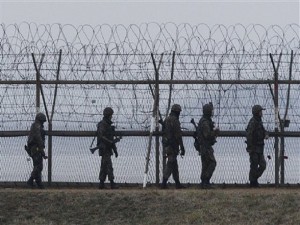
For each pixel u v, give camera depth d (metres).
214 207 83.81
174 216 83.25
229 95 96.44
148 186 96.56
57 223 83.75
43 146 94.44
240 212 82.75
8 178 101.44
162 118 96.88
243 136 96.06
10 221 84.25
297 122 97.00
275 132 95.88
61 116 97.38
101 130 94.12
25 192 88.50
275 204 83.75
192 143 105.88
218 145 100.50
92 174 100.88
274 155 97.19
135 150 100.00
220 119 96.62
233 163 100.38
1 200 87.25
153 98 96.38
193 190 89.19
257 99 96.62
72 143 101.06
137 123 96.88
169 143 93.38
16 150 101.62
